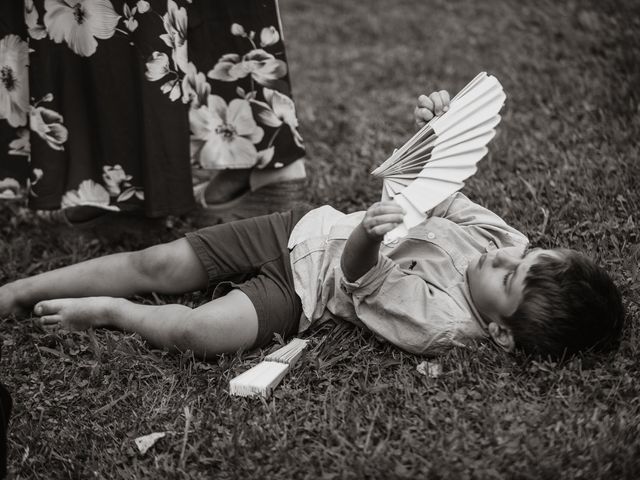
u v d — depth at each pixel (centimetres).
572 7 571
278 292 266
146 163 308
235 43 319
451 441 208
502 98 252
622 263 279
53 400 244
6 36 305
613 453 202
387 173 253
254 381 239
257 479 206
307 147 427
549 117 422
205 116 325
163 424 232
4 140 319
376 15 656
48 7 295
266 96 325
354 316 263
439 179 245
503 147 389
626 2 550
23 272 323
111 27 296
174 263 284
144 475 215
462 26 601
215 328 255
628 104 416
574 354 235
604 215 312
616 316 234
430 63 537
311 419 229
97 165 316
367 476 204
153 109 303
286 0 711
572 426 212
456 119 253
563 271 232
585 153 371
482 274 247
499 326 244
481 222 276
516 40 546
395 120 456
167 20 298
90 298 279
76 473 218
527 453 202
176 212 316
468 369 236
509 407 219
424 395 231
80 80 305
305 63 573
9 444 227
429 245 264
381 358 253
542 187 340
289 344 259
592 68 471
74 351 266
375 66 551
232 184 346
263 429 223
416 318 246
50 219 349
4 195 326
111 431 231
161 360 261
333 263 265
